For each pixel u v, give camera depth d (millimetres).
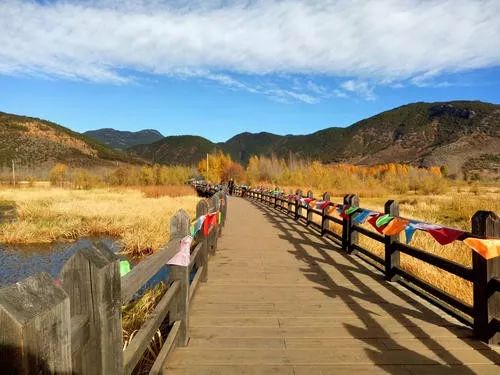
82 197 32812
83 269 1743
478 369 3500
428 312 5004
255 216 17812
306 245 9961
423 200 32562
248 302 5445
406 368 3527
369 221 6477
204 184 42188
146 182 55719
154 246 13227
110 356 1879
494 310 4020
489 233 3969
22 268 12078
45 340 1230
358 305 5305
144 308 5641
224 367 3541
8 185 53469
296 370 3494
